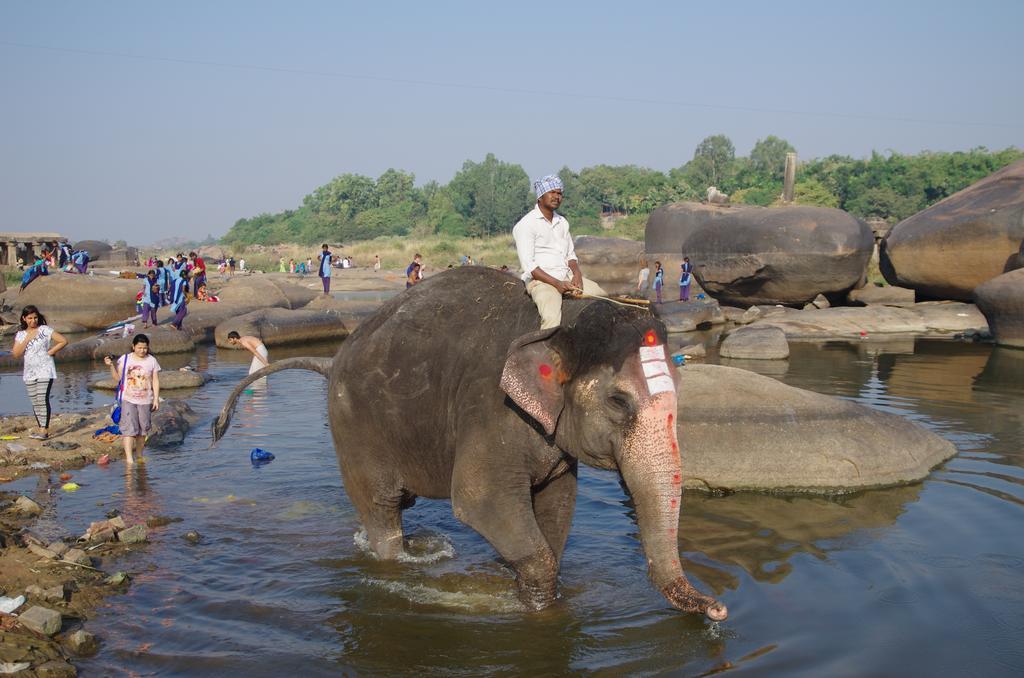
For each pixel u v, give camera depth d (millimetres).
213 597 5922
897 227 23578
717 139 109625
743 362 16328
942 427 10383
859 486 8125
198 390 14516
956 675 4613
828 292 24391
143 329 20375
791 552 6566
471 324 5734
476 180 105188
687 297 27188
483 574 6398
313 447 10266
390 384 5973
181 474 9102
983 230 20781
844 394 12586
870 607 5539
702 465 8305
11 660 4738
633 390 4656
